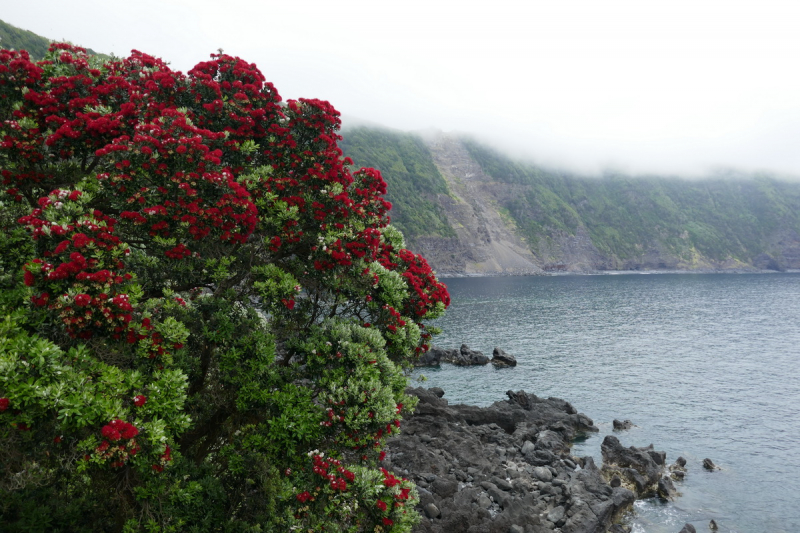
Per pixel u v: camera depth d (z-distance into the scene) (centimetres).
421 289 1727
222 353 1338
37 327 960
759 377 5947
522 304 14238
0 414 798
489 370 6338
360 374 1292
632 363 6719
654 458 3303
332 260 1380
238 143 1405
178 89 1361
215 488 1262
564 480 2808
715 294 18050
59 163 1323
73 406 834
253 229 1272
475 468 2891
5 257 1136
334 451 1236
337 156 1522
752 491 3008
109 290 942
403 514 1209
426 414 3778
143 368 1077
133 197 1114
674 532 2519
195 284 1352
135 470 1078
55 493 1162
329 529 1151
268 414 1280
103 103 1339
